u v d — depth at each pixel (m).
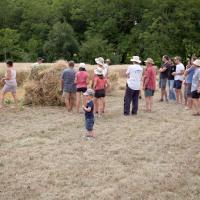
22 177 8.97
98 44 53.22
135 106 15.61
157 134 12.52
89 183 8.63
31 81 17.88
